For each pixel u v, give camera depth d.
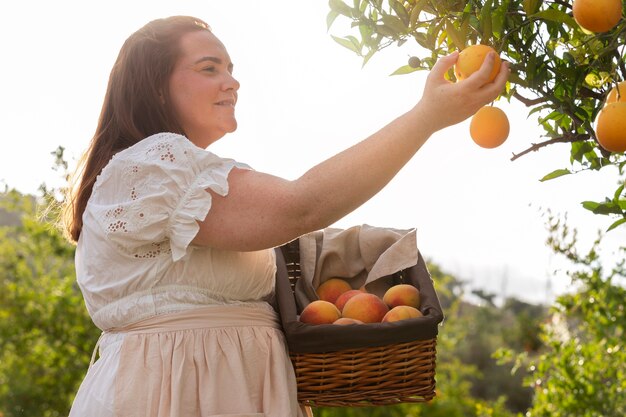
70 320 6.54
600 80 1.39
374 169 1.37
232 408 1.50
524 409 15.91
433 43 1.43
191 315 1.52
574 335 3.77
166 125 1.65
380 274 1.86
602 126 1.22
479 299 24.48
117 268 1.54
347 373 1.58
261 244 1.44
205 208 1.43
